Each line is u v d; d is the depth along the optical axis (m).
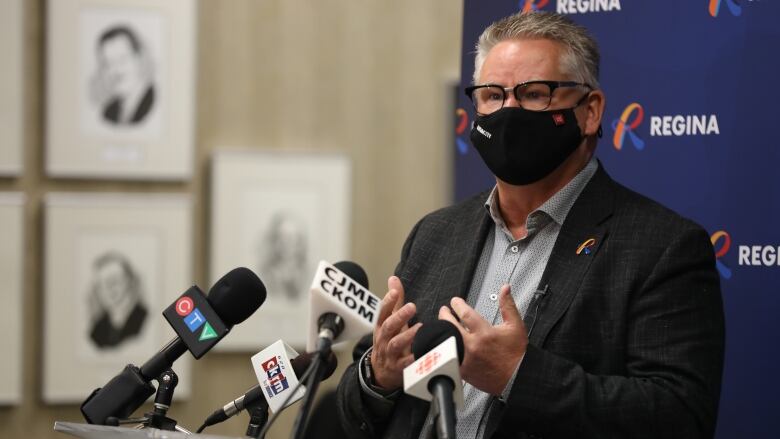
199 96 10.75
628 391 3.86
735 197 5.27
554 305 4.19
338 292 3.46
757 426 5.19
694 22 5.38
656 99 5.48
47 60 10.30
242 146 10.84
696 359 3.95
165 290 10.59
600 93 4.46
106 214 10.48
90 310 10.43
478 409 4.26
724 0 5.30
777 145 5.18
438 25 11.24
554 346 4.12
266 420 4.11
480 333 3.82
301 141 10.95
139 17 10.48
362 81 11.10
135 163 10.49
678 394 3.87
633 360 4.04
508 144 4.31
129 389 3.88
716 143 5.32
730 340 5.25
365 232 11.09
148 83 10.50
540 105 4.30
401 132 11.16
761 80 5.21
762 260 5.20
